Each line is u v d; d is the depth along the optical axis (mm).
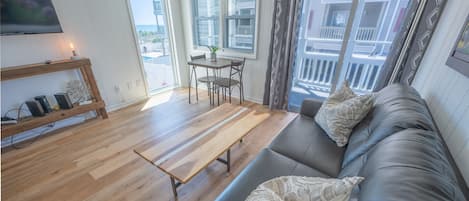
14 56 2070
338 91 1721
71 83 2494
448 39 1444
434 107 1366
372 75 3289
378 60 3145
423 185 573
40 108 2180
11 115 2158
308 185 719
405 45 1931
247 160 1907
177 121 2689
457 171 868
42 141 2207
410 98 1217
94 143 2172
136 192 1551
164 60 3725
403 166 673
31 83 2229
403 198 537
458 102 1066
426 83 1655
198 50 3650
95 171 1759
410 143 793
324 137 1537
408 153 732
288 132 1607
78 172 1747
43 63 2172
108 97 2943
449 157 896
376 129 1144
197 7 3381
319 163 1277
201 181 1652
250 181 1084
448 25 1509
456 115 1055
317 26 3273
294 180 773
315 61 3580
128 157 1938
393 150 790
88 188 1586
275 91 2865
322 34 3305
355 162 1077
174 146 1442
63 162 1873
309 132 1605
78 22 2443
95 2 2531
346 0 2898
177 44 3662
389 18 2857
